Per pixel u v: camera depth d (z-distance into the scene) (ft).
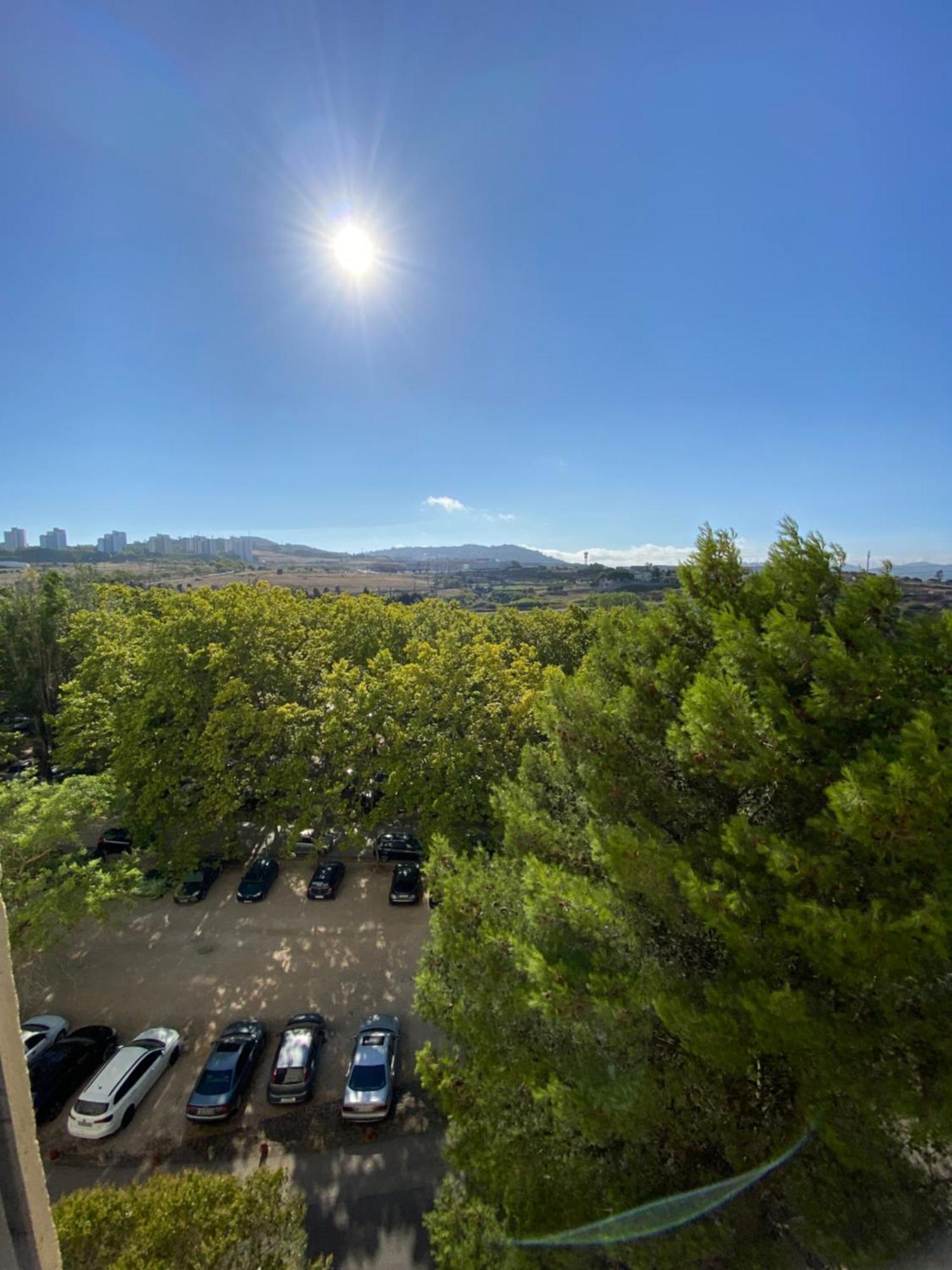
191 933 62.85
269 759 69.97
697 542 29.32
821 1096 17.88
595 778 27.20
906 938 16.19
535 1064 23.30
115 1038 48.73
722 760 21.16
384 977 56.95
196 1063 47.01
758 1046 18.49
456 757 60.23
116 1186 37.96
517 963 23.52
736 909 18.57
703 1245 18.72
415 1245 34.37
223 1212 25.53
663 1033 21.95
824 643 21.21
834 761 20.10
